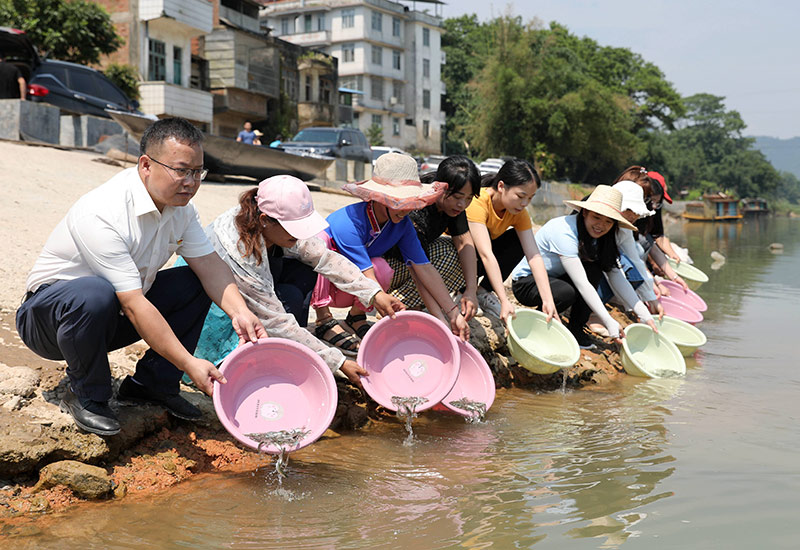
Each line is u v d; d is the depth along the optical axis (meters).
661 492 3.06
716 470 3.33
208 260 3.34
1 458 2.81
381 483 3.17
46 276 3.02
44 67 14.15
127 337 3.29
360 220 4.28
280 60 35.81
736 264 14.79
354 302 4.62
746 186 94.06
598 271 5.68
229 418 3.34
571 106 42.47
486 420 4.20
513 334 4.83
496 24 44.81
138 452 3.25
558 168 49.88
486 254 4.97
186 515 2.80
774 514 2.84
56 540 2.55
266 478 3.21
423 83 53.34
